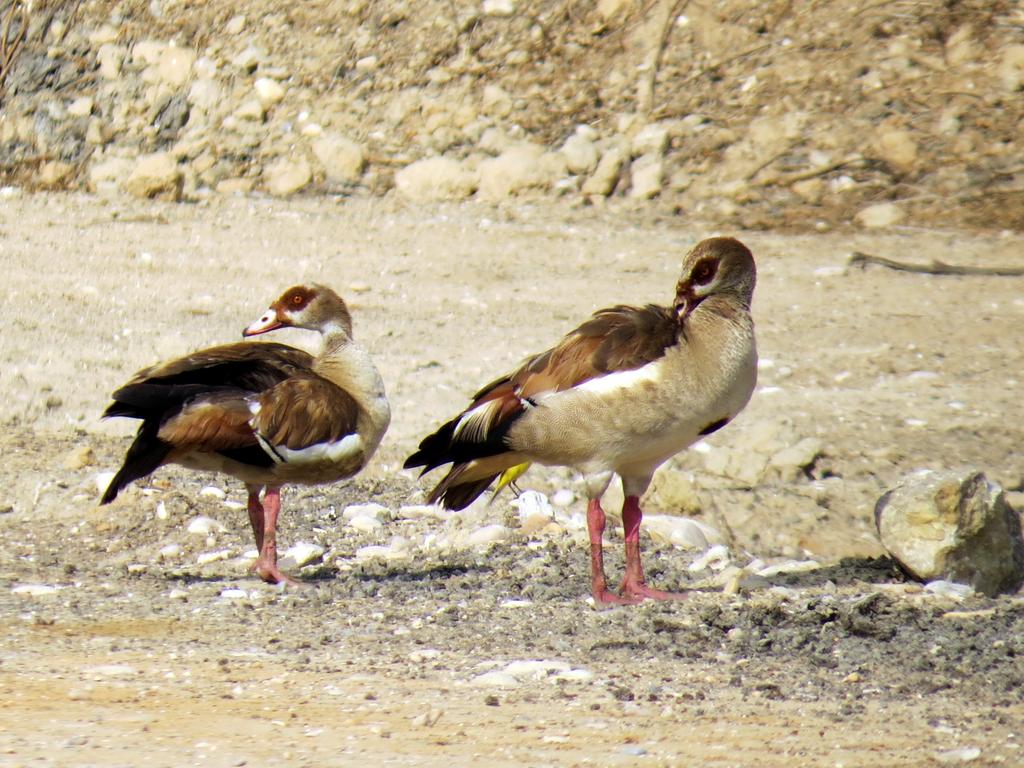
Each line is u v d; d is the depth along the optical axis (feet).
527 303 69.21
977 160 82.69
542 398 35.40
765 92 88.53
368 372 39.96
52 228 79.92
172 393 36.42
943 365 60.49
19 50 96.68
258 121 91.45
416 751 24.32
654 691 28.50
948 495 39.14
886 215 80.38
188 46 95.81
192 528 43.93
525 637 33.14
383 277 72.95
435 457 36.91
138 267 73.26
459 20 95.40
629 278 73.31
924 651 32.01
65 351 59.67
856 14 91.61
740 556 43.39
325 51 94.89
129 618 34.55
